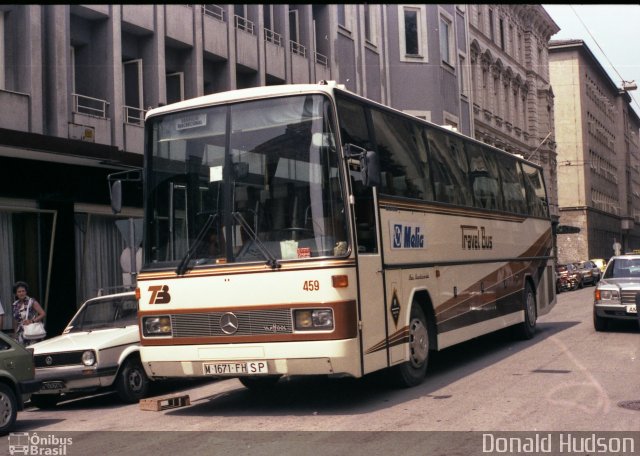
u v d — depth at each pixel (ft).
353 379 39.42
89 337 39.37
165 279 31.96
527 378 37.01
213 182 31.89
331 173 30.42
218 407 34.19
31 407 40.11
